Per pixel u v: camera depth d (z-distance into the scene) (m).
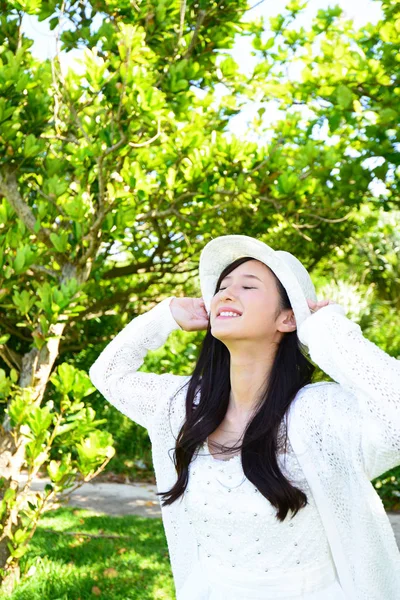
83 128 3.79
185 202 4.89
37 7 4.04
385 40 4.95
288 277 1.59
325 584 1.55
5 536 3.73
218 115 5.55
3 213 3.94
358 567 1.48
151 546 4.85
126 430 8.25
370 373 1.38
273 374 1.62
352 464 1.44
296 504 1.48
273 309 1.64
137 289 7.64
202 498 1.59
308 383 1.63
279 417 1.54
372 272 12.07
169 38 4.46
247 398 1.67
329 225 8.49
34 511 3.79
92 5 4.20
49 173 3.96
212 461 1.62
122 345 1.90
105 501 6.45
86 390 3.72
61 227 4.29
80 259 3.94
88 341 8.35
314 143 4.76
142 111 3.58
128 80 3.61
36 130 3.96
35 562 4.34
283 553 1.54
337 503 1.49
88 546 4.78
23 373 3.89
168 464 1.80
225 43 4.96
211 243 1.74
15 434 3.73
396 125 4.73
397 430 1.31
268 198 4.84
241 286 1.65
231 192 4.68
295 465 1.53
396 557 1.46
